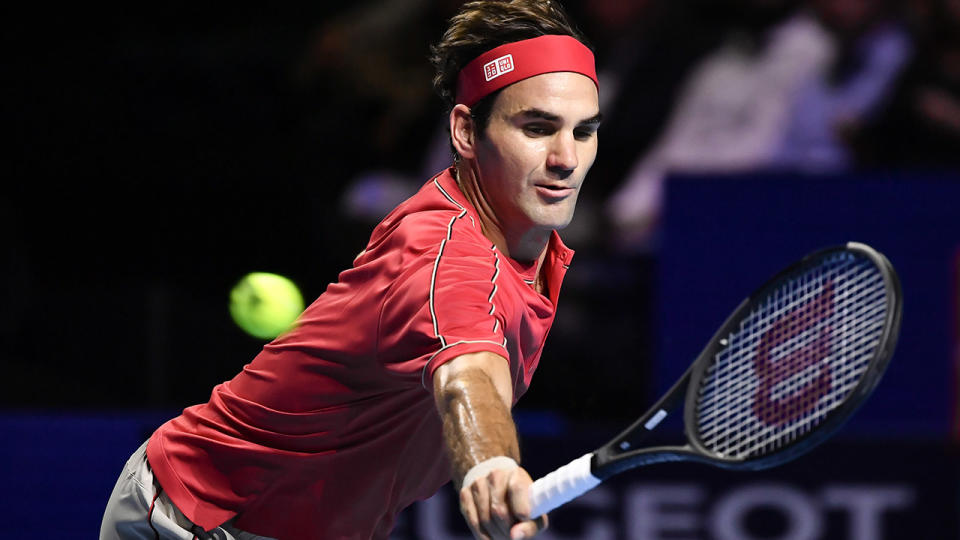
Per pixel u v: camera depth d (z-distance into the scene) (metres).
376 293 9.06
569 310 24.78
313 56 30.16
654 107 26.92
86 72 32.75
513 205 9.68
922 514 18.31
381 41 29.41
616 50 27.41
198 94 32.44
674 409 9.71
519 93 9.46
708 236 20.61
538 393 23.83
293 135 31.55
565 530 18.72
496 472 7.32
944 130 26.78
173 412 20.62
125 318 22.83
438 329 8.20
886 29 26.84
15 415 20.89
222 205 31.09
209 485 10.66
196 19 35.00
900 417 19.91
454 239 8.88
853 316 10.19
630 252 26.11
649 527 18.55
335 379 9.76
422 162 28.73
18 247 26.73
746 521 18.45
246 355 22.48
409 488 10.91
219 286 30.50
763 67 26.77
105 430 19.33
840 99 26.75
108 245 31.31
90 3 35.16
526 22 9.52
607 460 9.04
